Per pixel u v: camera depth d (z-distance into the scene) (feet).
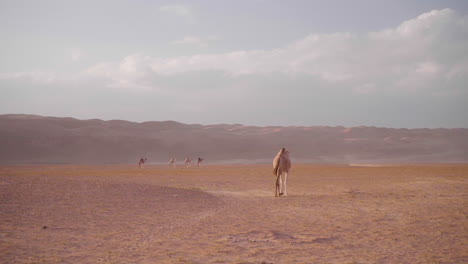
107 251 27.96
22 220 38.42
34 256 26.40
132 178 117.19
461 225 37.60
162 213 45.19
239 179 117.29
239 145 510.99
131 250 28.30
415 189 75.92
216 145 505.25
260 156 469.98
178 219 41.50
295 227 37.29
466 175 124.57
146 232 34.65
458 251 27.94
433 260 25.66
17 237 31.68
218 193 74.02
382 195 64.18
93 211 44.75
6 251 27.43
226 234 33.94
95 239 31.76
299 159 443.32
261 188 86.99
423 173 140.05
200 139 520.83
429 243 30.48
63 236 32.58
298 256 26.86
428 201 56.03
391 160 431.84
